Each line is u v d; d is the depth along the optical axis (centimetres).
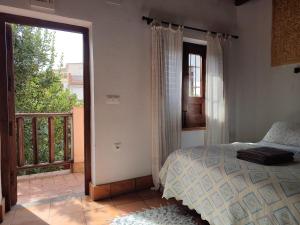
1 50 227
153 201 254
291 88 312
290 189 136
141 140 288
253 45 357
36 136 328
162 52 287
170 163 235
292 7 307
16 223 207
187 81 340
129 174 281
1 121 229
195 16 330
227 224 157
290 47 311
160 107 286
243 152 194
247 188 153
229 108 369
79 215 222
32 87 357
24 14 232
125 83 275
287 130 268
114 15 266
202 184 188
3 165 229
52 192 282
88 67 270
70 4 241
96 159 259
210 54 335
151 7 292
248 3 362
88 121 273
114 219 212
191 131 339
